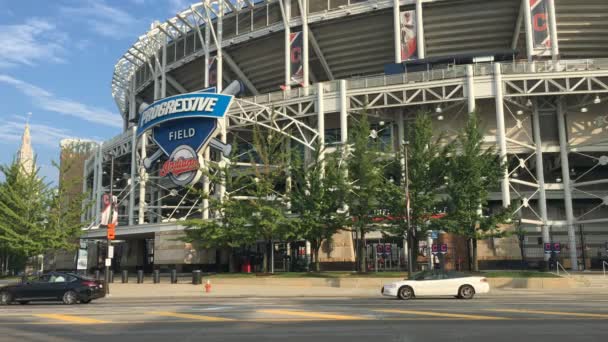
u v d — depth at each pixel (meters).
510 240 36.44
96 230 49.00
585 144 40.41
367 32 46.81
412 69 43.75
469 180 31.39
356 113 42.62
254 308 18.02
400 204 31.23
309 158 41.03
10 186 38.41
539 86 39.22
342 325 12.80
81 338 11.25
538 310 15.98
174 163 45.31
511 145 41.47
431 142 36.81
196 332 11.91
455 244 37.31
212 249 43.62
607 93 39.91
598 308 16.56
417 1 43.81
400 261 40.19
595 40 44.94
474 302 19.75
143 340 10.85
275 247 44.09
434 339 10.46
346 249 38.72
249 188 38.22
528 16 41.81
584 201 43.91
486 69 39.34
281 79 52.78
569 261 39.72
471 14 44.62
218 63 51.16
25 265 49.91
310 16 46.66
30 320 14.90
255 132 37.22
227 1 51.09
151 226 44.38
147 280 39.72
